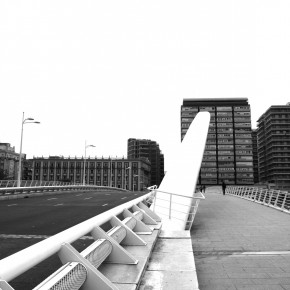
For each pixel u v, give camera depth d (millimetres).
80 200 28281
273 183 161000
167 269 5559
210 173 155375
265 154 175500
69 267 3297
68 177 157125
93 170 157375
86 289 3598
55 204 23906
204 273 6574
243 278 6191
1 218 15406
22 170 169375
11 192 31906
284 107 164250
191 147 16891
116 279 4543
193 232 11742
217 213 18016
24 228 12203
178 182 15172
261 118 182125
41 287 2738
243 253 8375
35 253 2875
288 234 11211
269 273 6504
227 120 158625
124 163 156875
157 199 14703
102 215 5676
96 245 4402
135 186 154125
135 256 5770
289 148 160875
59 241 3473
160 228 9328
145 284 4793
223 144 157250
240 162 155250
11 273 2436
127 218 7527
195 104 158875
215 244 9586
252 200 27766
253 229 12383
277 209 19891
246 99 161125
